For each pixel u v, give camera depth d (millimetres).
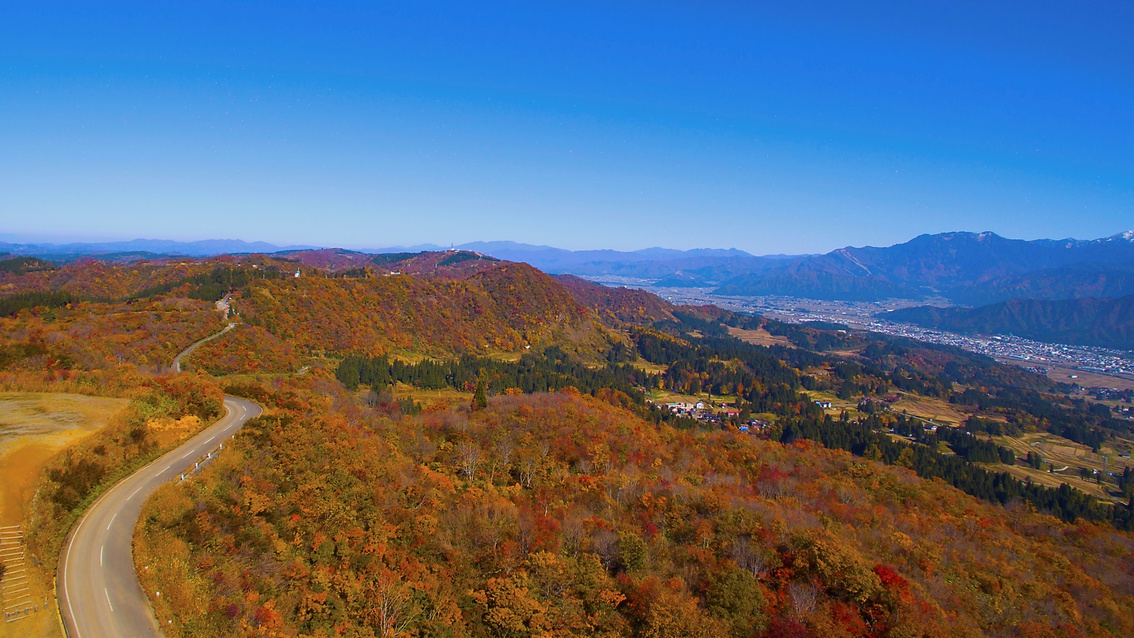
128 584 36875
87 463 48469
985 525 80250
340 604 42062
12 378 68688
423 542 51656
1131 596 64438
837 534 63750
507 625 43844
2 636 31391
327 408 80125
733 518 61875
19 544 38062
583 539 55719
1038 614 57031
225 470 52844
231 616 36438
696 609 47844
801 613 49125
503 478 70438
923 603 51750
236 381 100125
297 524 48844
